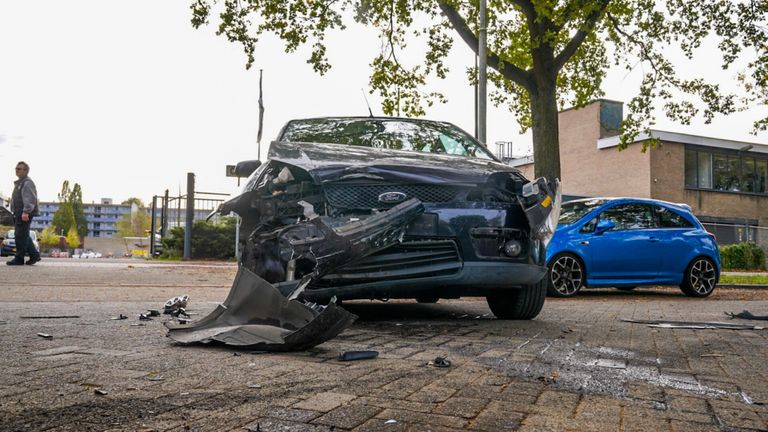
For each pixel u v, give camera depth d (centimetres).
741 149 2894
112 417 177
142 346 302
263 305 319
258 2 1345
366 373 244
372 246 356
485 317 505
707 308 646
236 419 176
